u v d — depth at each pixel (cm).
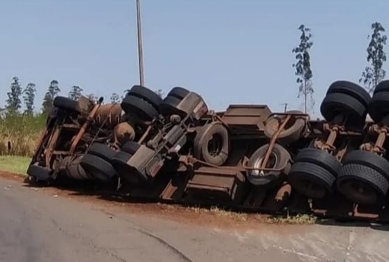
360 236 968
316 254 844
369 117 1187
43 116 3158
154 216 1202
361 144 1152
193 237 978
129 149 1390
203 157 1350
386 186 1034
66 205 1362
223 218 1170
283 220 1125
